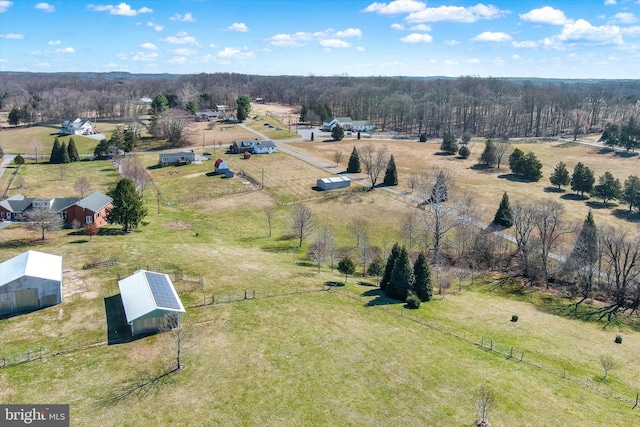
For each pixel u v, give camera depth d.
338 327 45.75
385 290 57.28
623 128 165.00
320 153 150.12
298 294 53.47
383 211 95.94
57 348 40.62
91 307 47.84
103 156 139.62
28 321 44.97
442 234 75.19
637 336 50.22
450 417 33.06
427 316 50.34
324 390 35.81
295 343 42.31
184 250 67.62
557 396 36.34
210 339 42.44
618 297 59.53
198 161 135.50
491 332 47.59
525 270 68.81
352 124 198.88
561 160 148.88
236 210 97.19
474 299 58.78
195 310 47.78
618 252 60.44
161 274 52.25
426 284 55.09
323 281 58.94
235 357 39.75
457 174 128.25
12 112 189.62
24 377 36.53
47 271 49.31
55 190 103.50
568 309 57.28
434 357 41.19
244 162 135.38
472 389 36.53
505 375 38.94
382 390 36.03
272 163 135.12
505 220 86.00
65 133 170.12
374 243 80.94
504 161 140.50
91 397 34.31
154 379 36.56
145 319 42.81
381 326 46.62
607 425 33.03
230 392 35.25
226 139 170.75
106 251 63.66
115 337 42.50
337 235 85.12
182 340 41.19
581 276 63.84
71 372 37.31
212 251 69.19
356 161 125.94
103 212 80.69
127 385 35.75
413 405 34.34
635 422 33.53
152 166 130.38
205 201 101.94
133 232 77.62
